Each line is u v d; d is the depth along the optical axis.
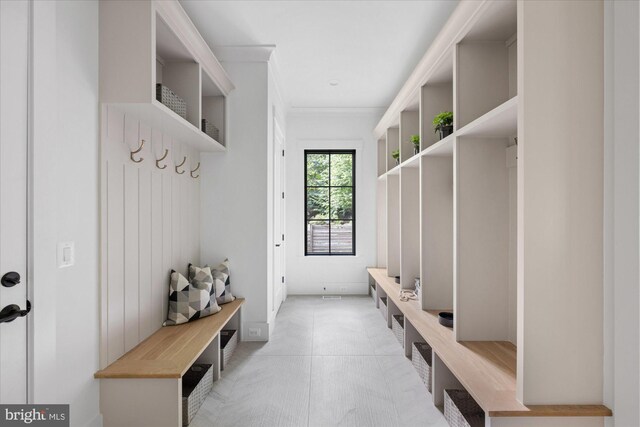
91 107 1.90
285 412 2.22
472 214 2.40
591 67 1.58
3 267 1.42
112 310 2.05
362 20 2.91
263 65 3.52
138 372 1.94
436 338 2.43
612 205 1.53
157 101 2.04
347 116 5.50
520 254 1.60
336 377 2.71
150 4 1.96
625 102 1.46
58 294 1.68
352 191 5.59
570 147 1.59
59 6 1.68
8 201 1.44
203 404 2.31
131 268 2.25
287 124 5.49
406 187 3.96
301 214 5.50
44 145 1.57
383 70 3.95
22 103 1.49
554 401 1.59
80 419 1.81
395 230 4.75
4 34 1.41
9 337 1.44
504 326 2.39
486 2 1.99
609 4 1.54
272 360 3.03
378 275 4.78
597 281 1.58
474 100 2.42
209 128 3.13
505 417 1.55
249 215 3.51
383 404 2.33
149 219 2.47
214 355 2.65
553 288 1.58
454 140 2.42
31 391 1.51
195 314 2.80
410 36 3.18
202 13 2.80
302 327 3.92
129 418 1.94
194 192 3.35
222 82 3.28
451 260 3.15
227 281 3.39
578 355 1.59
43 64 1.56
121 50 1.96
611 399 1.55
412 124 4.02
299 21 2.93
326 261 5.53
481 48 2.43
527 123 1.59
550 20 1.59
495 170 2.41
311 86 4.45
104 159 1.98
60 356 1.69
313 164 5.57
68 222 1.73
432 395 2.38
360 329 3.86
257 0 2.62
